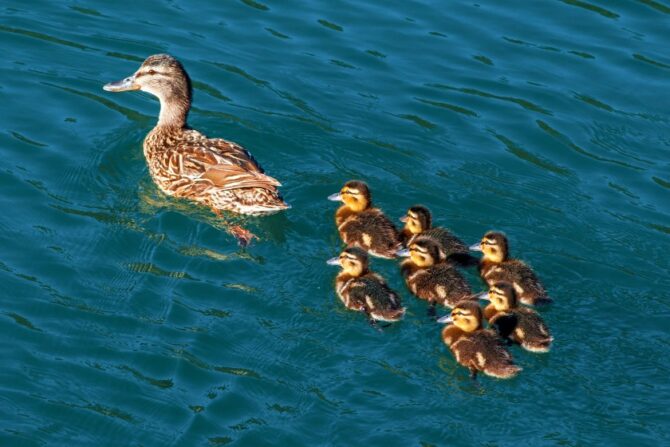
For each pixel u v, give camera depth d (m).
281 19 20.78
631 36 20.80
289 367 13.27
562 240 15.91
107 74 19.02
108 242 15.28
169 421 12.45
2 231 15.30
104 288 14.39
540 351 13.75
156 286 14.45
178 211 16.22
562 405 12.91
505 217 16.39
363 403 12.78
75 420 12.44
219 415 12.52
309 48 20.06
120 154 17.41
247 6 21.08
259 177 15.84
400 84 19.31
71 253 15.01
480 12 21.17
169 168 16.72
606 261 15.50
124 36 19.98
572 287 14.96
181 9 20.88
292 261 15.24
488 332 13.87
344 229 15.93
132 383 12.92
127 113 18.39
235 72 19.33
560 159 17.80
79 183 16.55
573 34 20.78
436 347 13.95
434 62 19.89
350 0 21.31
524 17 21.16
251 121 18.23
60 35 19.83
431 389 13.05
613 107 19.05
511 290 14.38
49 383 12.88
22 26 19.95
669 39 20.75
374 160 17.53
